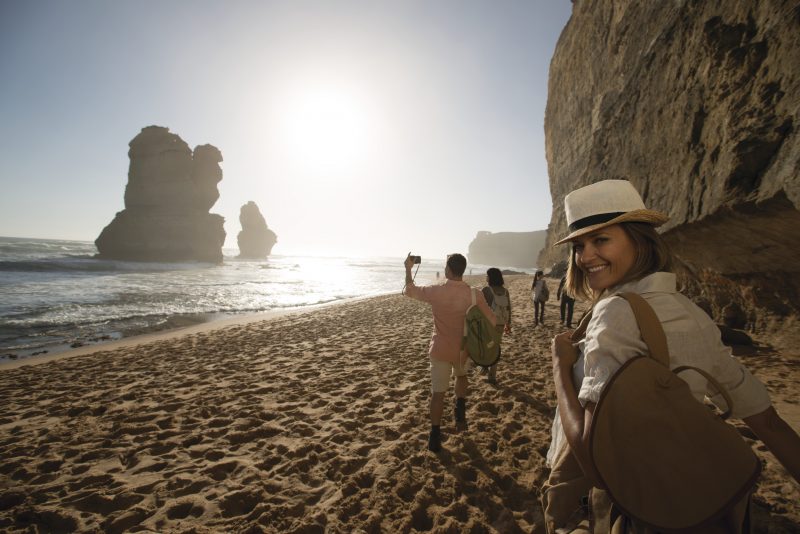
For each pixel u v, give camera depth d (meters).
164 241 85.12
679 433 0.66
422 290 3.39
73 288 22.83
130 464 3.11
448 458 3.06
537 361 6.21
